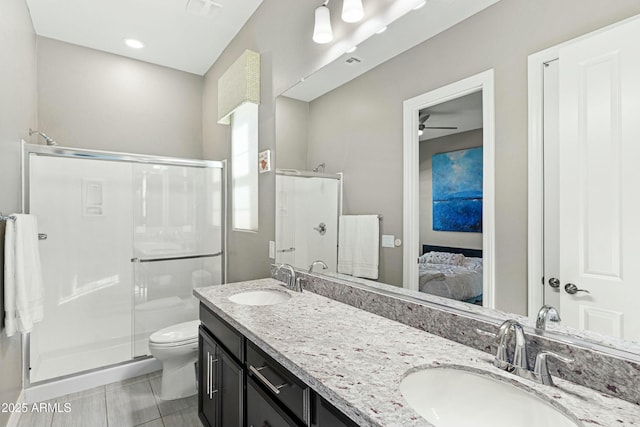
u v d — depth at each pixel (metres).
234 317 1.40
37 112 2.76
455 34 1.16
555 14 0.90
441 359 0.98
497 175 1.04
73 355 2.36
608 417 0.70
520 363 0.88
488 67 1.06
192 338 2.20
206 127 3.53
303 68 1.92
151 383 2.43
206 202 2.97
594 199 0.83
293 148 2.03
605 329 0.81
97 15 2.51
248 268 2.63
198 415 1.90
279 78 2.15
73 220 2.39
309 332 1.21
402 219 1.37
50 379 2.24
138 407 2.11
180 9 2.45
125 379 2.49
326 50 1.75
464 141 1.14
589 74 0.84
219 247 3.03
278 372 1.08
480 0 1.08
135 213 2.63
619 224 0.79
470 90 1.12
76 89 2.95
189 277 2.88
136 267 2.63
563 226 0.89
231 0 2.34
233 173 2.91
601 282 0.82
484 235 1.08
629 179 0.77
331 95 1.73
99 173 2.49
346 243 1.65
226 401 1.49
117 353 2.53
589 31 0.83
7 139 1.86
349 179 1.63
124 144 3.17
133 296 2.61
